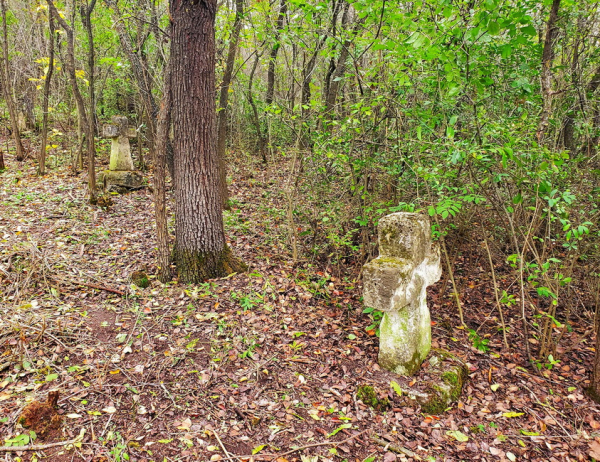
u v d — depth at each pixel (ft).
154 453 8.62
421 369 11.62
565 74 16.89
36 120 42.98
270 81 35.29
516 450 9.43
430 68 12.92
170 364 11.37
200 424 9.52
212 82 15.52
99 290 15.01
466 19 10.45
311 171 18.33
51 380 10.28
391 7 13.21
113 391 10.21
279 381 11.19
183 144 15.44
